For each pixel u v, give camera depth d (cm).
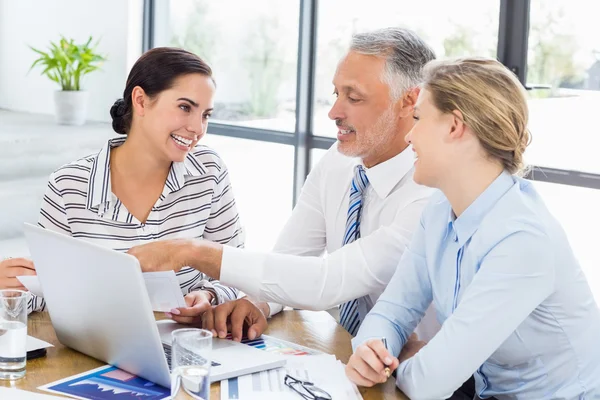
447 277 173
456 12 396
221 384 153
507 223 159
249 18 486
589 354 168
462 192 165
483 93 157
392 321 177
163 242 180
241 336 182
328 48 452
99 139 523
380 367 156
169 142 205
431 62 167
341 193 224
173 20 523
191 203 218
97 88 551
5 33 592
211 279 222
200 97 204
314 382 157
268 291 186
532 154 375
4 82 599
